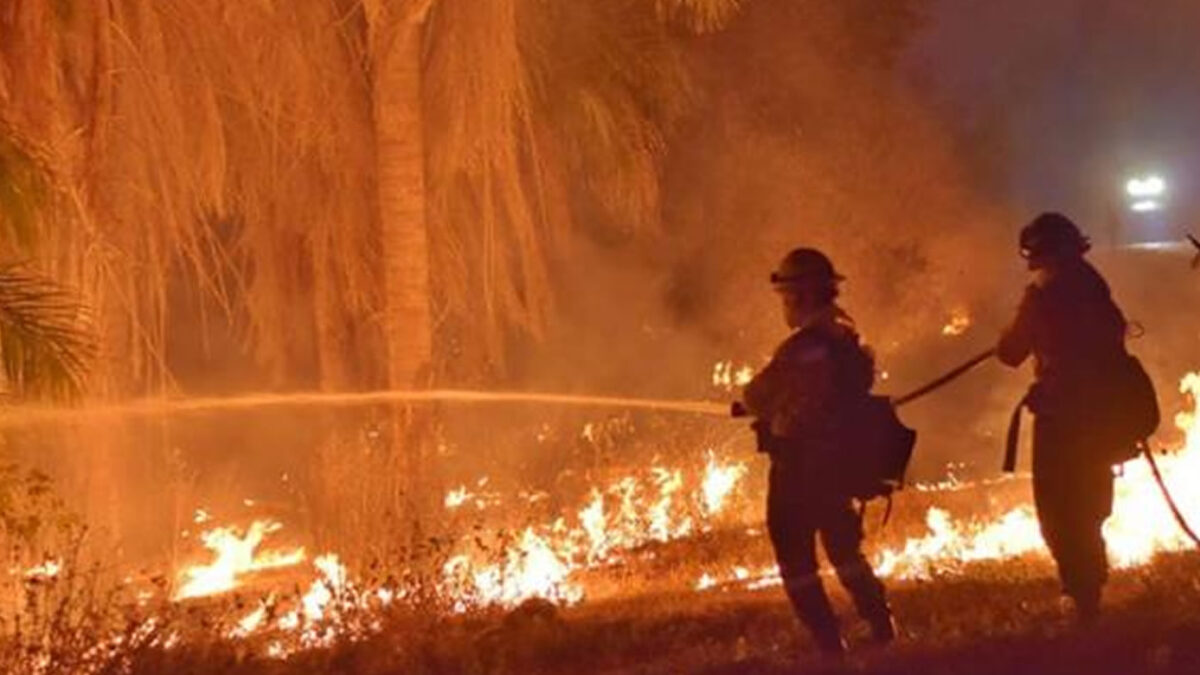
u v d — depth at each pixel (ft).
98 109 43.50
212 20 46.68
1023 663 27.63
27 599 33.65
